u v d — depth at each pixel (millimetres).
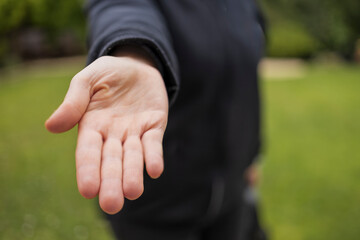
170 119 637
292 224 1573
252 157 787
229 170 698
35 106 2756
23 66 2637
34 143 2463
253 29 735
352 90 4402
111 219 698
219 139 669
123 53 478
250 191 919
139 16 524
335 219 1607
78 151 392
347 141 2645
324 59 7809
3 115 2771
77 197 1783
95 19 557
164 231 690
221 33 644
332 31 7867
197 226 737
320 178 2010
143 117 429
